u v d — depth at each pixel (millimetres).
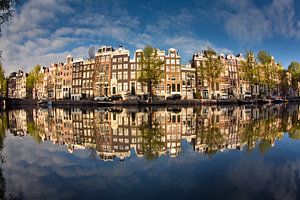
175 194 6445
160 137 15289
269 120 24688
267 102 78062
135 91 75812
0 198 6430
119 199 6211
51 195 6551
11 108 61938
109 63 79438
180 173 8117
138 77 68312
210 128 19109
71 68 89875
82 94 85750
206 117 28609
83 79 85812
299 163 9102
